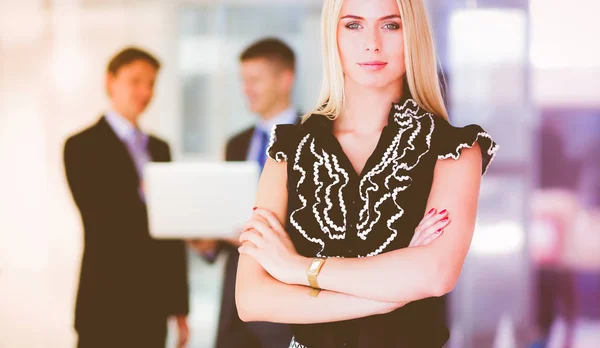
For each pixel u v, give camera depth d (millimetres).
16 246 5332
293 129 1508
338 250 1442
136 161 4617
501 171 5336
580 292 5273
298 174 1476
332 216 1445
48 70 5258
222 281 4203
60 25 5250
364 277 1389
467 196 1433
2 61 5297
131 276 4473
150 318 4504
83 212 4523
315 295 1421
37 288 5305
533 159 5309
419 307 1430
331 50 1479
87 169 4551
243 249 1498
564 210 5297
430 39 1486
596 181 5246
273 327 3959
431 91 1490
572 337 5223
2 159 5316
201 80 5062
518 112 5289
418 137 1444
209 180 4309
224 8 5090
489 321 5309
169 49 5125
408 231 1425
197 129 4973
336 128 1511
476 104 5281
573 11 5223
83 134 4617
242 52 4652
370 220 1426
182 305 4520
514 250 5336
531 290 5324
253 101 4586
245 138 4523
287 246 1464
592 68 5203
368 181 1432
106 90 5125
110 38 5188
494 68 5266
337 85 1489
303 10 5039
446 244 1403
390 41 1445
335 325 1433
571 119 5289
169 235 4398
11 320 5277
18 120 5289
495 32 5254
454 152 1430
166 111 4934
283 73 4594
